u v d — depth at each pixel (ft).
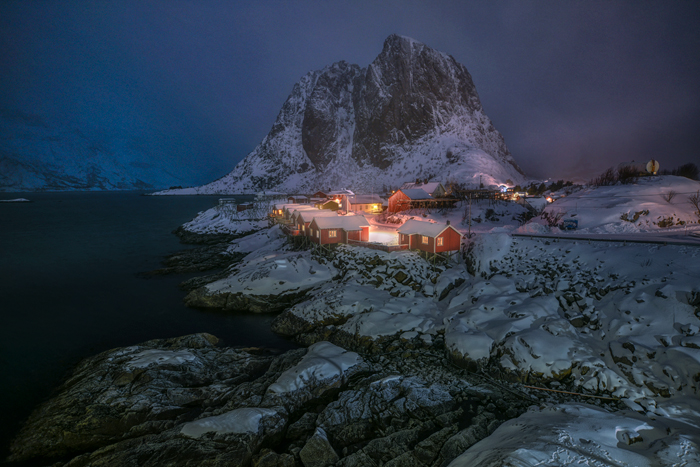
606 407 57.88
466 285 102.37
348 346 85.46
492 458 42.93
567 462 40.63
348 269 119.03
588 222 133.08
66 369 80.59
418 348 81.25
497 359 70.95
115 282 145.07
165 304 120.06
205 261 170.50
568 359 67.21
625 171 177.37
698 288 68.85
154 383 66.49
